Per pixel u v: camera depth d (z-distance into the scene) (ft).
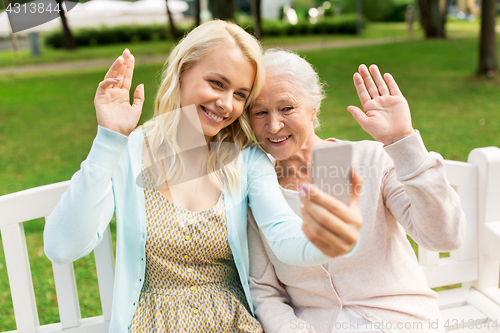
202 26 5.12
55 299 10.05
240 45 4.97
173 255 5.12
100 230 4.93
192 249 5.12
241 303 5.34
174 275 5.15
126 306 5.09
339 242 3.51
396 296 5.27
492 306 6.30
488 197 6.39
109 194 5.02
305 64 5.33
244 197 5.48
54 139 23.48
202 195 5.38
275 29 81.20
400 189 5.15
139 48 62.18
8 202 5.61
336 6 103.04
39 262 11.69
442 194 4.44
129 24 75.56
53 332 5.92
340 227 3.43
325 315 5.31
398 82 32.89
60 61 52.31
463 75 33.76
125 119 4.65
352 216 3.47
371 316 5.14
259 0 41.52
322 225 3.51
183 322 4.99
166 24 76.43
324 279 5.26
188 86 5.12
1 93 35.06
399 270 5.34
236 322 5.20
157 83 5.96
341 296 5.31
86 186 4.44
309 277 5.37
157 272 5.20
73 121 26.94
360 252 5.21
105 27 72.02
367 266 5.27
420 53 45.98
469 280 6.67
